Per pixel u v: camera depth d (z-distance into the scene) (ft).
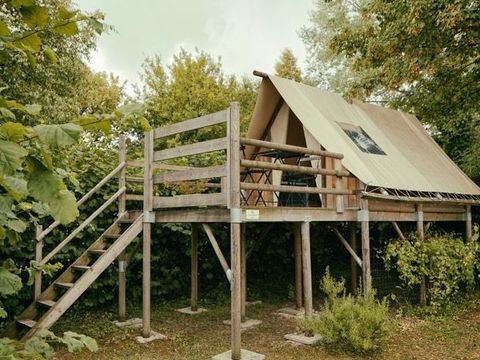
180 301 33.12
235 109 20.54
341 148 28.27
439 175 36.22
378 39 36.81
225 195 20.76
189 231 32.50
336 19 72.28
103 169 28.53
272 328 26.35
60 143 4.67
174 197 23.50
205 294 34.83
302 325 23.32
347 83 73.56
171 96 71.67
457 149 46.34
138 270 31.65
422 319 28.17
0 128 4.80
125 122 5.83
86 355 21.07
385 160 31.60
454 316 28.66
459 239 33.58
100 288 29.40
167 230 32.45
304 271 24.18
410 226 41.52
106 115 5.50
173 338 23.98
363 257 27.32
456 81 37.88
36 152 5.43
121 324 26.55
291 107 28.76
